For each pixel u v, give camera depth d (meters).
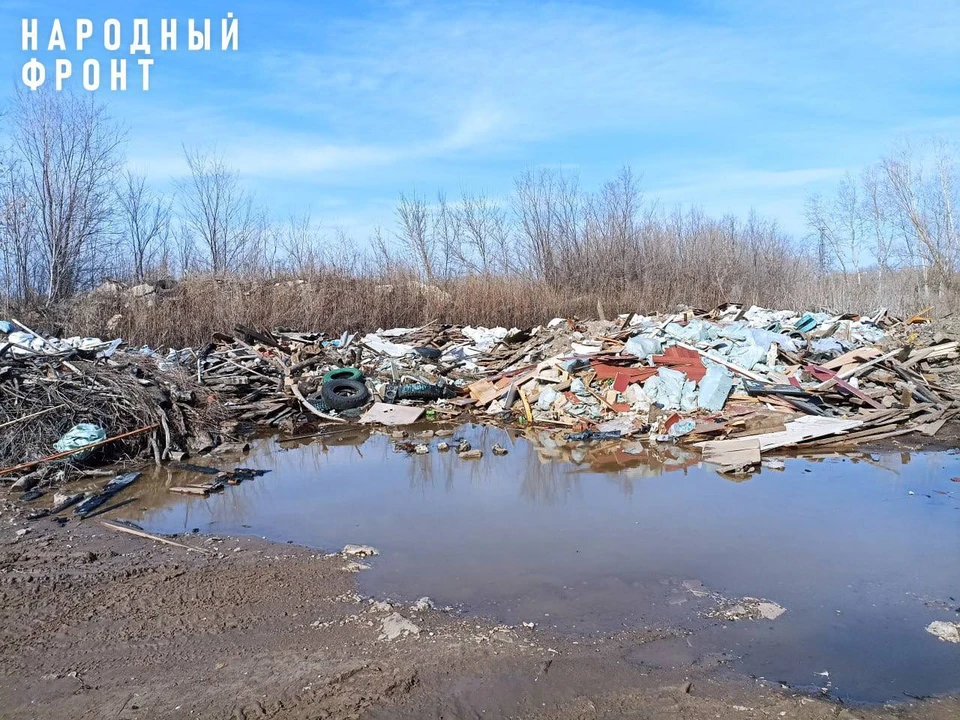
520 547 6.88
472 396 14.92
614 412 12.91
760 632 5.14
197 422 11.57
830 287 34.91
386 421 13.70
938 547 6.80
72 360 11.48
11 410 9.92
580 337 17.28
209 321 19.98
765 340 14.66
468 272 30.34
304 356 17.09
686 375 12.98
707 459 10.26
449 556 6.66
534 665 4.66
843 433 11.36
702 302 33.38
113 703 4.30
